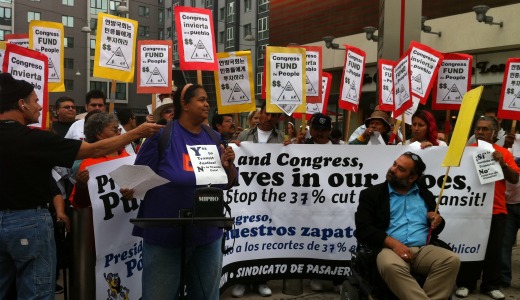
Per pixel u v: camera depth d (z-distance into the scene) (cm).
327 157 482
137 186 294
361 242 407
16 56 441
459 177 491
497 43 1323
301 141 524
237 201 470
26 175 305
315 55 542
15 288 349
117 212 372
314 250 487
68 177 472
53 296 326
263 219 478
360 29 1741
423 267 376
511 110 580
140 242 390
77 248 368
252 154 473
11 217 305
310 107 650
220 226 294
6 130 305
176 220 273
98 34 487
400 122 558
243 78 536
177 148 313
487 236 495
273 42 2238
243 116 2208
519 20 1266
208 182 307
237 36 4788
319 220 485
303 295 495
